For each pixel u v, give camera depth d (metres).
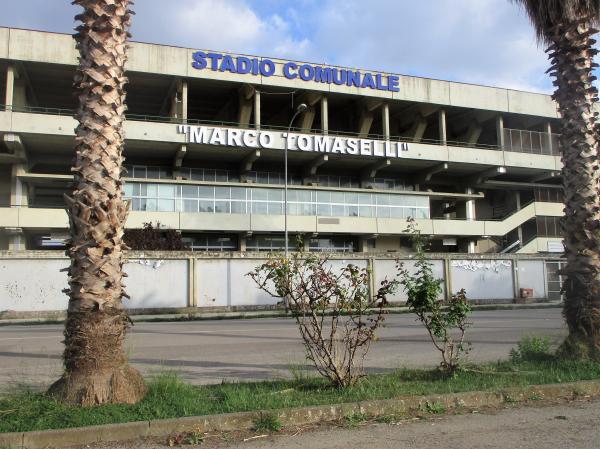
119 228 6.21
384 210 46.53
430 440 5.42
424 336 15.40
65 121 35.66
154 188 40.16
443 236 48.09
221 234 42.84
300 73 42.03
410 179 50.50
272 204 43.28
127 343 14.23
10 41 35.12
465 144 50.00
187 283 27.52
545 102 51.00
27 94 41.09
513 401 6.91
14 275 24.91
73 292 6.02
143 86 41.19
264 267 7.39
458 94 47.28
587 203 8.73
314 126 49.91
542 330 16.48
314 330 7.23
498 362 9.01
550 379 7.52
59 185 40.19
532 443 5.30
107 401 5.88
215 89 42.38
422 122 48.44
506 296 33.91
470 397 6.77
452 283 32.53
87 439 5.23
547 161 50.53
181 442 5.32
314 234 43.84
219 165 44.38
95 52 6.24
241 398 6.36
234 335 16.42
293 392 6.90
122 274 6.29
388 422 6.07
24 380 8.49
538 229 50.84
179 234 35.19
